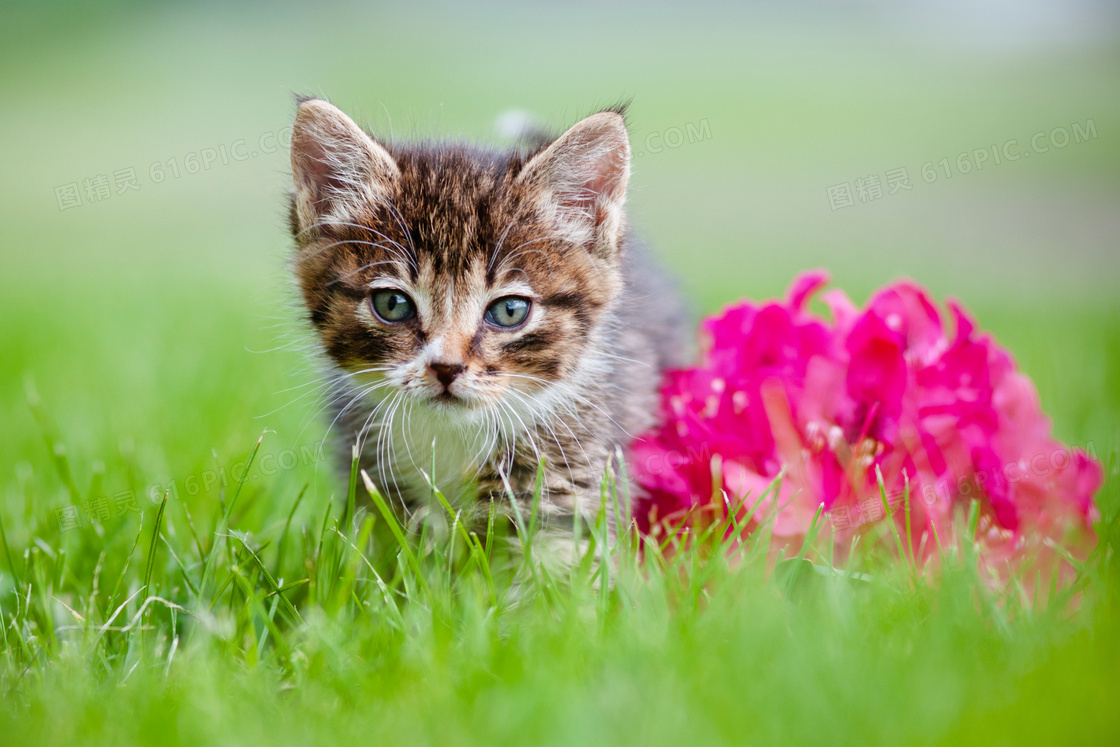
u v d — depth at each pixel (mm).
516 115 884
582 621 718
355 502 773
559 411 773
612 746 679
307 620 728
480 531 765
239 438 840
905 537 752
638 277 817
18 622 738
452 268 760
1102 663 694
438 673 701
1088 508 765
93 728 693
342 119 766
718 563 733
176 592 753
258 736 687
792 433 768
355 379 771
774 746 679
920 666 694
